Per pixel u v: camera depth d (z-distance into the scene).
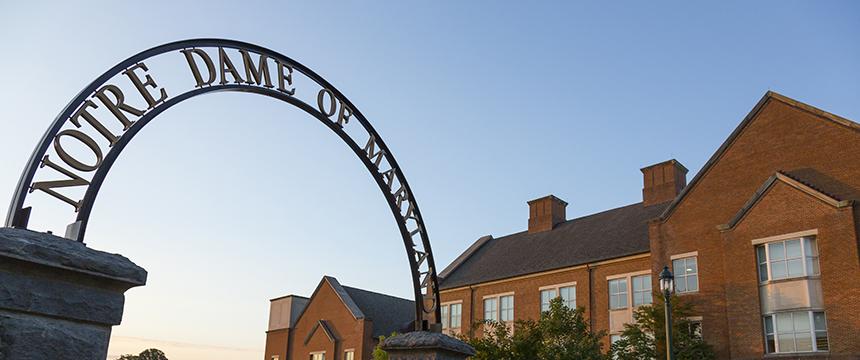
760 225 26.00
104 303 4.71
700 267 28.36
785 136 27.08
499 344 24.75
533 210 45.81
